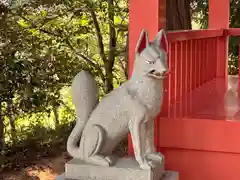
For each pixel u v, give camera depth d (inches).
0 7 189.9
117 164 87.9
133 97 86.5
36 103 190.5
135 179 85.3
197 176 113.7
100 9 227.0
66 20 225.3
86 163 88.7
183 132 111.8
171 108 124.5
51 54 200.8
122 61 251.3
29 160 181.0
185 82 141.3
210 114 118.6
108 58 235.9
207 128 110.5
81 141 90.0
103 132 87.7
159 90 87.4
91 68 223.6
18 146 191.9
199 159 113.2
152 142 91.1
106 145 89.0
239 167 110.7
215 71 194.2
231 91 161.9
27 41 193.8
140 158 86.1
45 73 193.0
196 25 294.2
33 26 206.7
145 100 86.3
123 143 200.2
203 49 169.0
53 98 202.1
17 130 213.9
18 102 192.1
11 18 199.3
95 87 90.8
